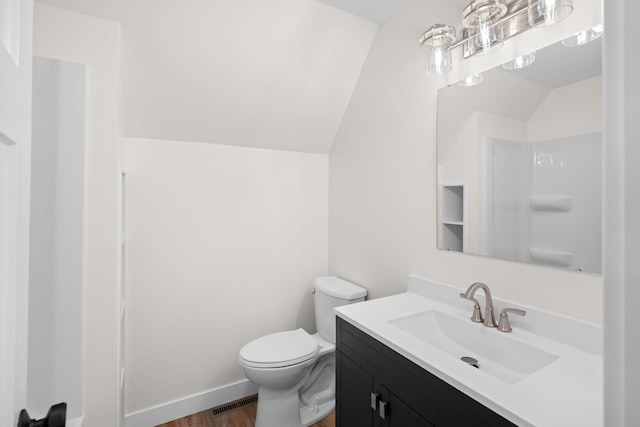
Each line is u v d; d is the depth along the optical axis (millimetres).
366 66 1993
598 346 975
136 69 1612
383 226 1877
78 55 1281
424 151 1585
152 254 1897
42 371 1137
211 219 2070
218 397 2078
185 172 1986
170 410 1923
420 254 1622
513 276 1219
